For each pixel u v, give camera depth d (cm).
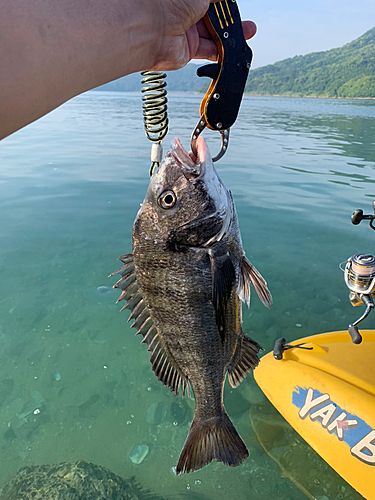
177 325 45
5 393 87
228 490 70
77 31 23
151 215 42
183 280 43
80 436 79
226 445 51
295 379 80
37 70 21
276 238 153
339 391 73
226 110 39
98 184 220
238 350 51
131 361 97
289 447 76
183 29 31
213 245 43
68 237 154
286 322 107
